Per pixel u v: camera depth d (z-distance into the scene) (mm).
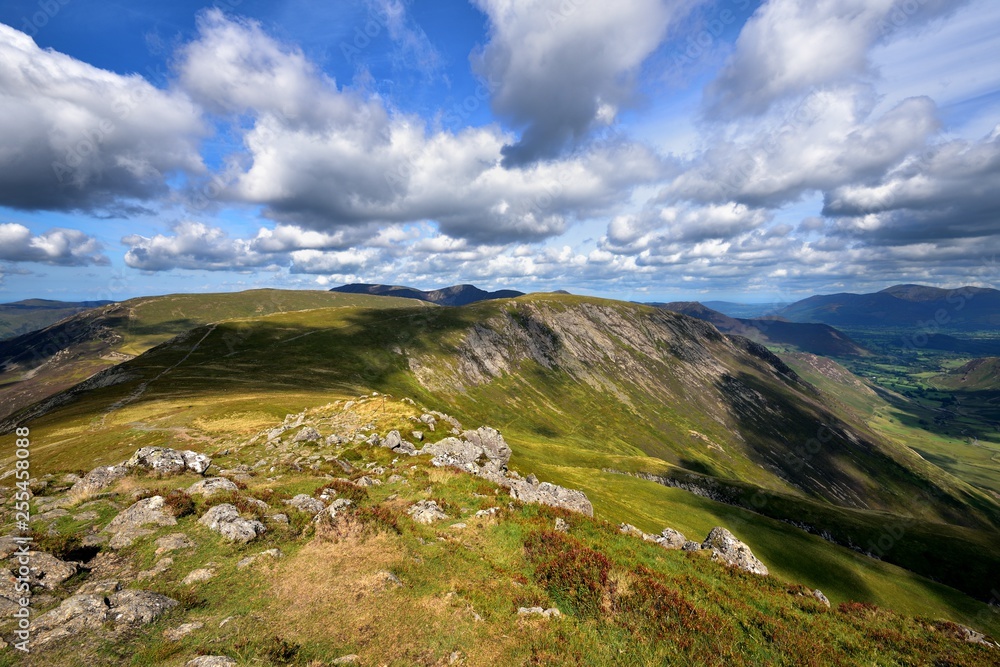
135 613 12961
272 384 112438
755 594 19328
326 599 15094
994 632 56375
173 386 100750
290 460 39625
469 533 22141
